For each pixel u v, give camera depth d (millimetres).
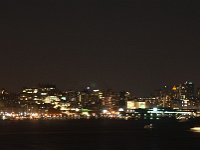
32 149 194375
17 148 197875
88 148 199875
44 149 194875
